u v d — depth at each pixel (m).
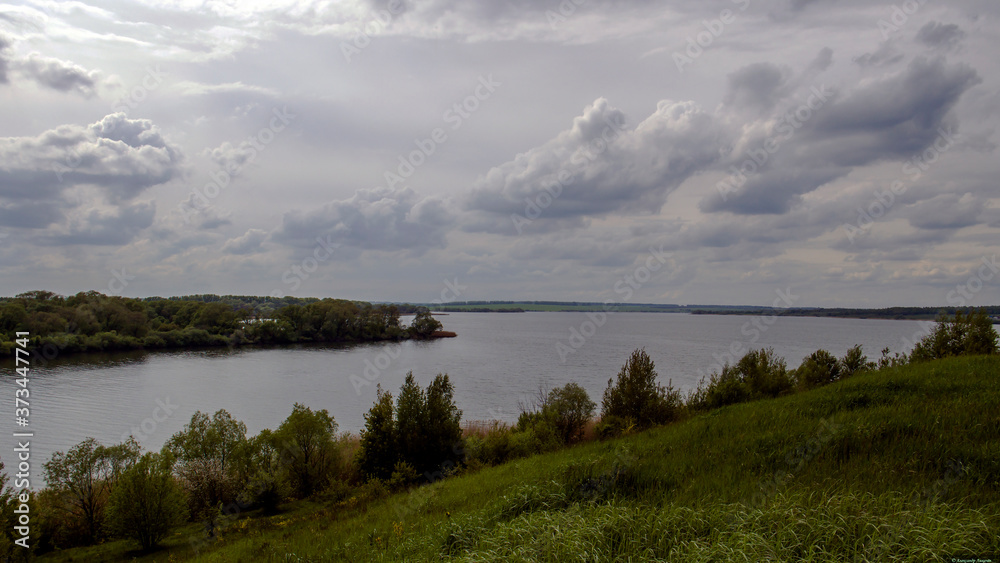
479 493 14.41
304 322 140.00
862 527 7.02
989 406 13.62
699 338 167.00
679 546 7.25
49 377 72.81
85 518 27.88
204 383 75.12
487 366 96.12
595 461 12.28
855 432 12.45
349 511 19.53
